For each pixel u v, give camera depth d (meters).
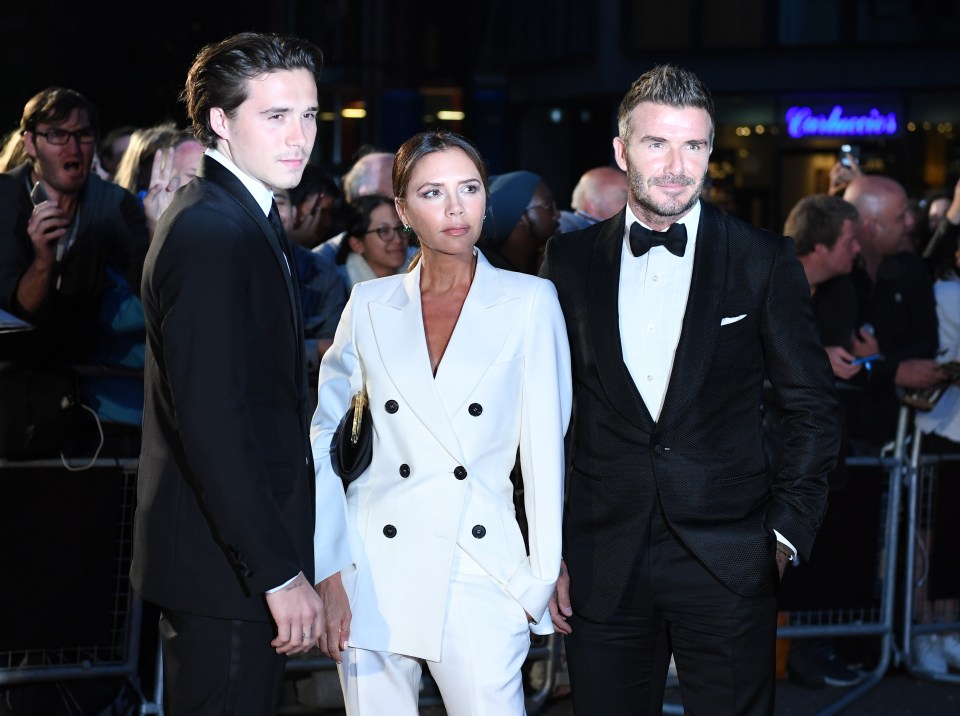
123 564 3.84
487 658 2.73
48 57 10.12
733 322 2.80
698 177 2.74
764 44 19.05
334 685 4.14
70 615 3.74
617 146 2.89
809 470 2.83
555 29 21.58
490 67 22.92
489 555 2.73
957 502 4.68
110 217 4.11
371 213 4.52
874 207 5.14
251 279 2.40
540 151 22.61
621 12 19.83
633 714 2.95
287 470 2.49
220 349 2.32
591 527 2.89
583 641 2.92
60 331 3.98
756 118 19.27
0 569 3.65
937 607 4.77
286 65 2.45
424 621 2.70
